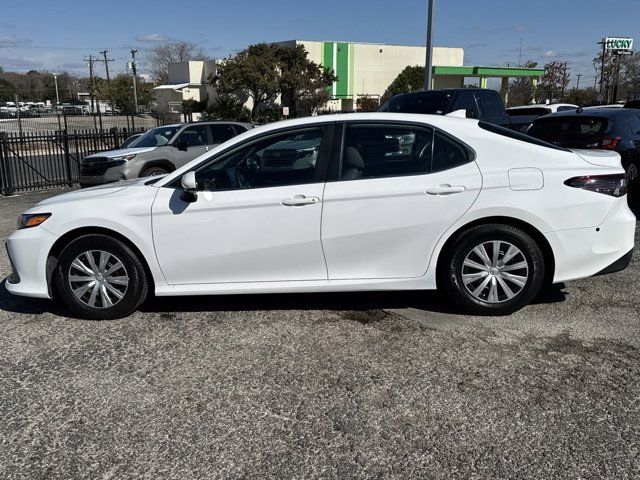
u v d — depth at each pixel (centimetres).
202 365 397
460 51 5894
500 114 1131
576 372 372
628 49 5631
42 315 498
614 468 278
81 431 323
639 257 632
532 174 437
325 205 440
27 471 289
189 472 285
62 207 468
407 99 1109
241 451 301
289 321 469
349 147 450
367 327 452
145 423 329
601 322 450
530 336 427
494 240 443
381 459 291
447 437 307
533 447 296
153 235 454
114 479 281
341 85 5406
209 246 453
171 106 5609
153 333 453
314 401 347
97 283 471
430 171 443
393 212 439
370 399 347
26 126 3819
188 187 438
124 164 1135
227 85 4456
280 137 454
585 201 436
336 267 454
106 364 402
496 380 365
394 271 453
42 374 390
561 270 446
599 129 925
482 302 455
